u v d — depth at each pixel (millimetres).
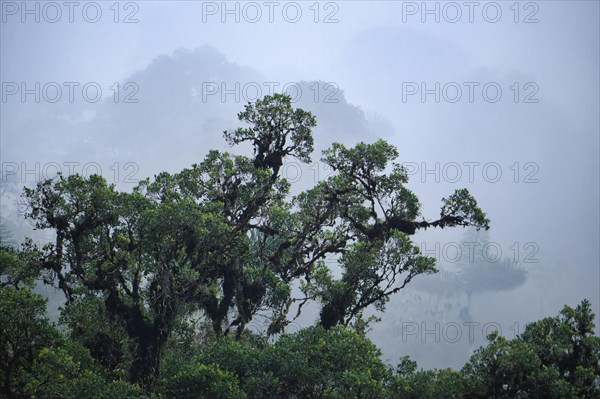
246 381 53906
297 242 72500
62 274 62031
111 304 58000
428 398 54281
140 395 53094
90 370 50875
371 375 54188
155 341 58062
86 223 58469
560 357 57875
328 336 57062
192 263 62719
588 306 58875
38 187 57875
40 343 51156
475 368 55500
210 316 67125
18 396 49250
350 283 68250
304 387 54594
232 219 68688
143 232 58875
